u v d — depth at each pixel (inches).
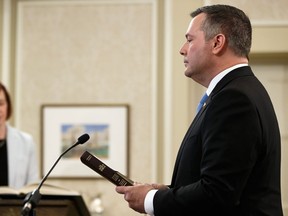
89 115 201.2
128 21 202.5
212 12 81.7
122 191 78.2
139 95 199.8
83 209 109.2
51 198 104.3
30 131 203.5
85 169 199.6
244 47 80.7
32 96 204.2
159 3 201.2
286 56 196.7
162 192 74.2
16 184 155.5
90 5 204.8
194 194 70.0
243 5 191.9
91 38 203.6
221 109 72.0
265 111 75.2
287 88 199.9
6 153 157.6
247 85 75.7
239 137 69.8
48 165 200.7
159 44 199.9
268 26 190.1
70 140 200.8
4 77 204.1
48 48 205.0
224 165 69.1
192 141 76.6
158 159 197.2
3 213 104.1
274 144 76.3
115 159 199.2
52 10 205.8
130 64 201.2
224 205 68.8
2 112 155.9
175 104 194.2
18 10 206.4
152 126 197.6
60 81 203.5
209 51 80.4
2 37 204.8
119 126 199.8
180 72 195.0
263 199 72.7
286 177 194.9
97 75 202.2
